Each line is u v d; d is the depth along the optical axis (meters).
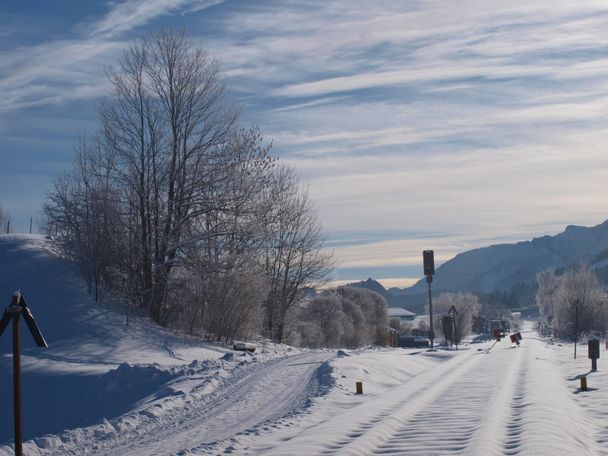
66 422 24.78
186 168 41.97
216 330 42.59
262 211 45.56
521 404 16.81
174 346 36.41
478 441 11.72
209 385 22.28
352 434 13.15
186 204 42.00
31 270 42.38
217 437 14.54
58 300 38.97
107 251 41.31
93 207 41.75
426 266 46.16
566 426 13.41
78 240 42.03
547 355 38.66
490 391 20.00
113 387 26.12
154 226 41.81
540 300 145.50
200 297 42.38
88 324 36.66
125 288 42.72
